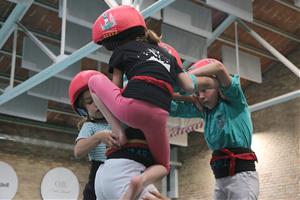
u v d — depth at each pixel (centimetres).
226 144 263
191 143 1357
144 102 186
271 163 1120
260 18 1052
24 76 1077
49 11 879
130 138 195
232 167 259
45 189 1177
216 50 1105
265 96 1200
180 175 1363
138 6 538
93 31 216
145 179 182
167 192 1362
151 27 962
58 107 1201
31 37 801
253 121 1198
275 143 1123
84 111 273
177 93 279
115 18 206
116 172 189
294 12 1050
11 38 935
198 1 867
